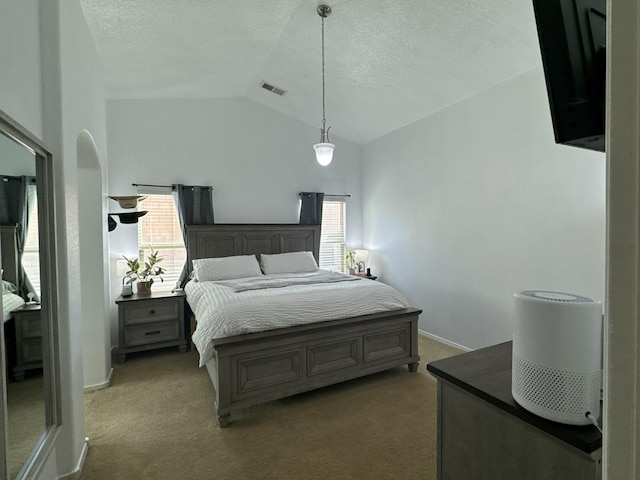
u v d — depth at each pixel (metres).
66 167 1.82
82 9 2.26
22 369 1.40
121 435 2.22
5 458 1.19
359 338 2.88
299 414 2.46
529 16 2.37
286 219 4.94
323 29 2.94
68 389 1.82
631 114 0.41
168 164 4.20
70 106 1.92
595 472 0.74
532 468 0.87
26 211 1.45
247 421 2.38
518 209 3.08
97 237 2.92
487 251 3.38
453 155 3.75
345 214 5.36
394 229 4.72
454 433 1.09
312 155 5.12
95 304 2.89
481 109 3.42
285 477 1.85
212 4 2.47
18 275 1.38
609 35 0.44
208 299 2.91
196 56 3.22
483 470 1.00
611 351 0.43
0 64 1.22
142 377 3.10
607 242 0.44
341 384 2.93
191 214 4.24
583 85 0.83
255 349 2.42
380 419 2.40
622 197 0.42
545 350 0.83
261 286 3.14
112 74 3.31
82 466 1.93
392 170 4.75
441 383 1.13
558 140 0.88
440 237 3.95
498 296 3.29
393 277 4.76
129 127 4.01
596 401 0.79
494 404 0.93
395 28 2.77
